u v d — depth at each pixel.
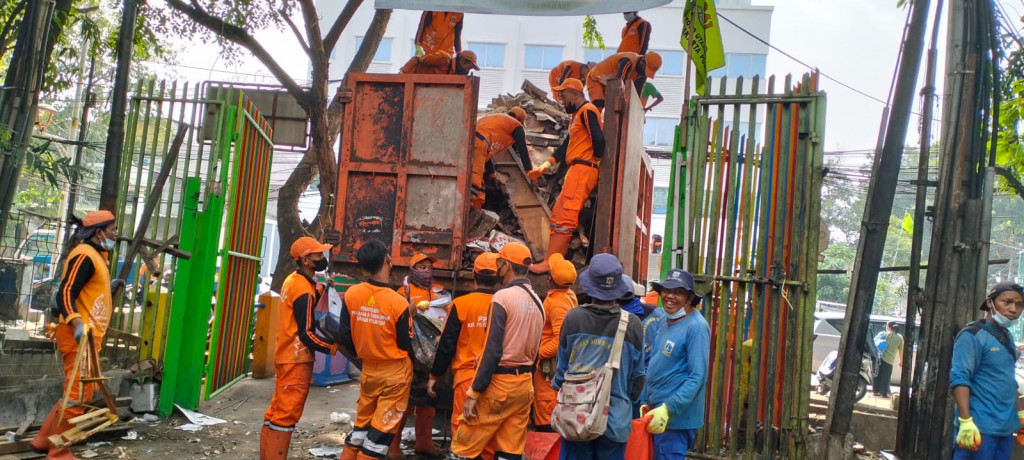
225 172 7.99
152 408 7.67
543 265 6.96
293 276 6.05
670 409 4.58
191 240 7.93
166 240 7.79
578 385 4.43
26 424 6.10
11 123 8.22
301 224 14.75
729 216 6.78
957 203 6.47
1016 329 23.17
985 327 5.20
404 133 6.93
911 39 6.55
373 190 6.98
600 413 4.34
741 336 6.68
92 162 17.41
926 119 6.67
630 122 7.24
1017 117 8.77
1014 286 5.19
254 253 9.46
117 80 8.01
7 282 8.76
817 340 16.83
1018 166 9.26
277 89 13.69
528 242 7.79
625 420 4.51
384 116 7.01
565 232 7.30
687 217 6.95
